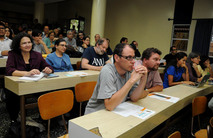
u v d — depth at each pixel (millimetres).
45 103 1650
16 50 2291
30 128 2070
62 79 2250
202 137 1780
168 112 1518
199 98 2008
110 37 9141
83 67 3084
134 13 8188
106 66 1405
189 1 6535
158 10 7406
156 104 1536
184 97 1855
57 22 12273
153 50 1917
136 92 1499
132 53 1332
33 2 10812
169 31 7160
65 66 2996
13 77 2068
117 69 1422
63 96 1809
